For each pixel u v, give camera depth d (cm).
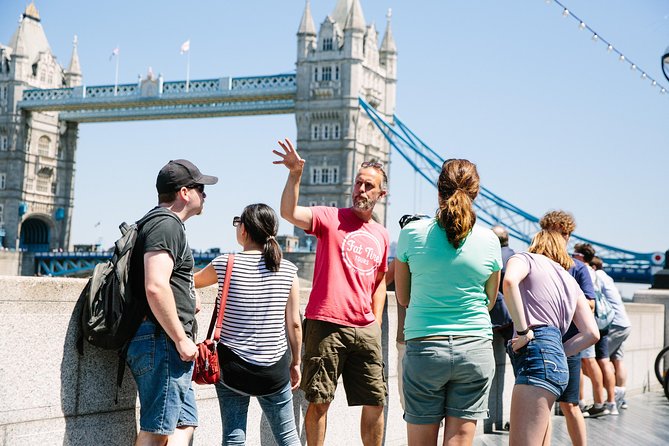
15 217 14475
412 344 519
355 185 616
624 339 1164
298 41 12862
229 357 529
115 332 470
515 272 564
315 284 610
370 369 608
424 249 519
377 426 621
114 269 475
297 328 557
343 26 13350
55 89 14250
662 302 1541
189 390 511
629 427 993
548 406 554
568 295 586
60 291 505
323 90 12525
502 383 977
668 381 1173
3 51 14888
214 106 13188
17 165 14575
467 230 508
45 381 497
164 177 500
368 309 607
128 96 13275
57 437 504
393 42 14162
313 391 589
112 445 538
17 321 484
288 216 595
